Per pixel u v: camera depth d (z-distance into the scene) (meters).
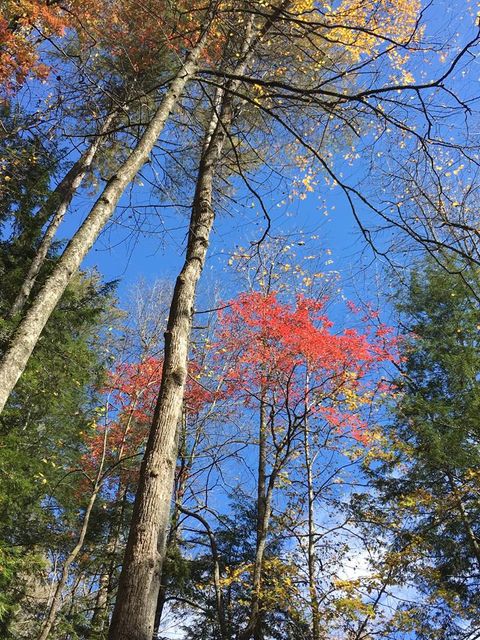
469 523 11.44
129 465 12.35
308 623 9.16
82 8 8.65
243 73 7.90
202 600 11.74
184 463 12.32
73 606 12.04
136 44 8.74
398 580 9.90
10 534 11.10
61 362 11.55
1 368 3.92
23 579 11.12
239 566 11.04
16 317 9.73
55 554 12.38
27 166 11.06
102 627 10.41
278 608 9.63
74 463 12.52
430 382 13.43
